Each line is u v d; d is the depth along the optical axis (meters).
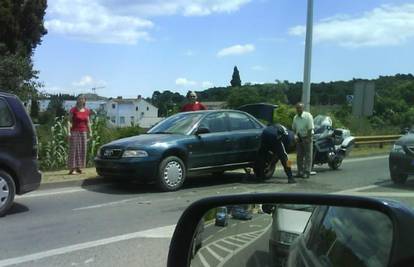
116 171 12.01
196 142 12.68
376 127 33.22
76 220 8.89
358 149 25.30
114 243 7.37
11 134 9.26
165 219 9.02
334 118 27.55
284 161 13.70
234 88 35.78
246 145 13.69
